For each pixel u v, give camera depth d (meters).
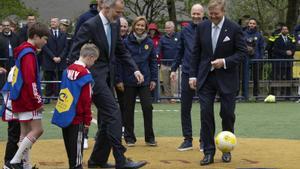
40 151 13.41
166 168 11.43
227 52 11.91
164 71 24.27
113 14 11.25
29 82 10.18
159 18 35.31
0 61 21.97
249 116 20.34
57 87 23.88
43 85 24.09
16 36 22.08
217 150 13.50
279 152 13.20
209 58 11.95
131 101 14.33
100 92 10.94
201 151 13.52
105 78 11.10
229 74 11.98
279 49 25.69
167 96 24.84
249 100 25.48
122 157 10.98
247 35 25.17
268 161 12.11
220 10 11.79
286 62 25.41
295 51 27.09
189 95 13.65
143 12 34.75
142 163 11.11
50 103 24.23
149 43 14.50
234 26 11.91
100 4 11.52
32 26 10.43
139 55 14.35
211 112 11.97
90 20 11.16
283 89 25.52
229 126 12.18
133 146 14.33
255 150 13.48
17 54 10.34
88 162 11.67
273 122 18.80
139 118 19.88
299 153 13.05
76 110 10.38
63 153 13.15
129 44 14.39
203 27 12.05
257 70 25.23
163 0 35.00
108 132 10.96
